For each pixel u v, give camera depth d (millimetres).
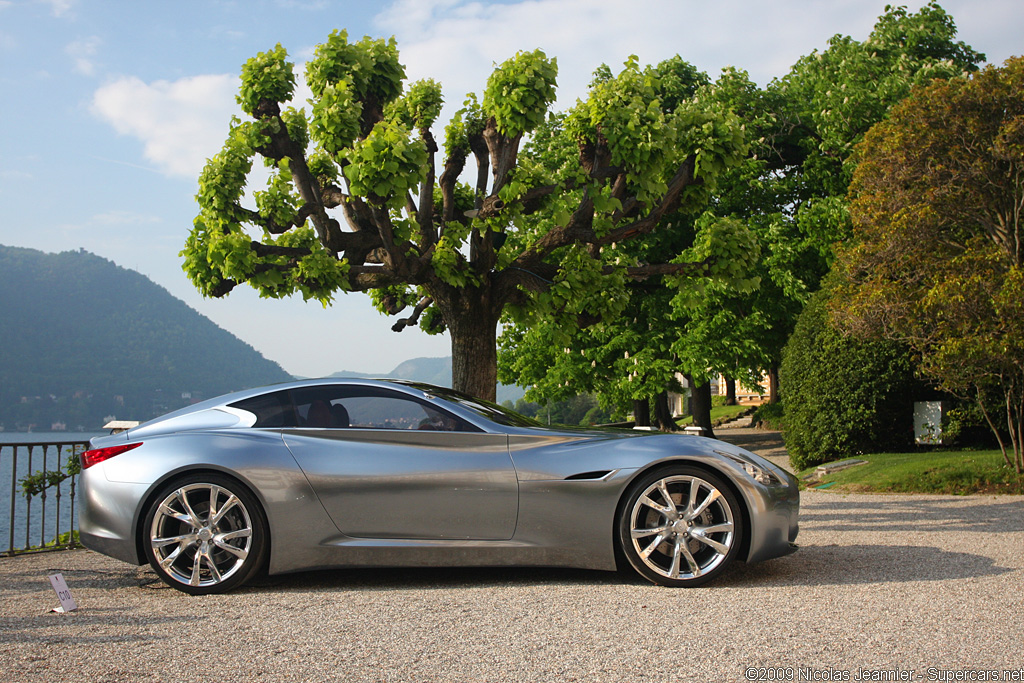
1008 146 11281
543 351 23078
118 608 4289
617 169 7980
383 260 8227
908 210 12242
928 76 18484
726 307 19688
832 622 3664
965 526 7035
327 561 4750
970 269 10742
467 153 8266
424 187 7953
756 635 3461
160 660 3217
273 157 8070
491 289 8250
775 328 20344
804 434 15008
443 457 4805
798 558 5480
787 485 4828
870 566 5109
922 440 14039
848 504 9367
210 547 4727
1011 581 4523
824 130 19594
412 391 5098
